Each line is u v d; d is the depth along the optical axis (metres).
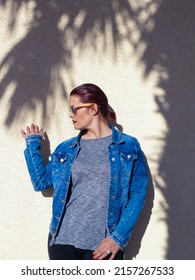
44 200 3.73
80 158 3.19
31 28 3.65
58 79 3.67
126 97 3.70
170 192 3.75
